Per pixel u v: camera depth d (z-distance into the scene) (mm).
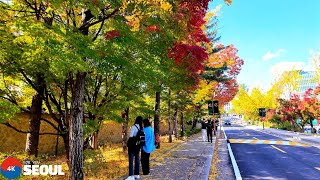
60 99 9336
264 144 21422
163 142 20766
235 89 38375
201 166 10188
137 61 7301
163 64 8609
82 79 6516
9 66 6898
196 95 25500
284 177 9344
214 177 9023
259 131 43469
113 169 9414
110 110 9633
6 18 6078
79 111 6445
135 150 8125
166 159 11844
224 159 13352
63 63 4797
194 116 34562
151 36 7367
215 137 27016
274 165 11781
